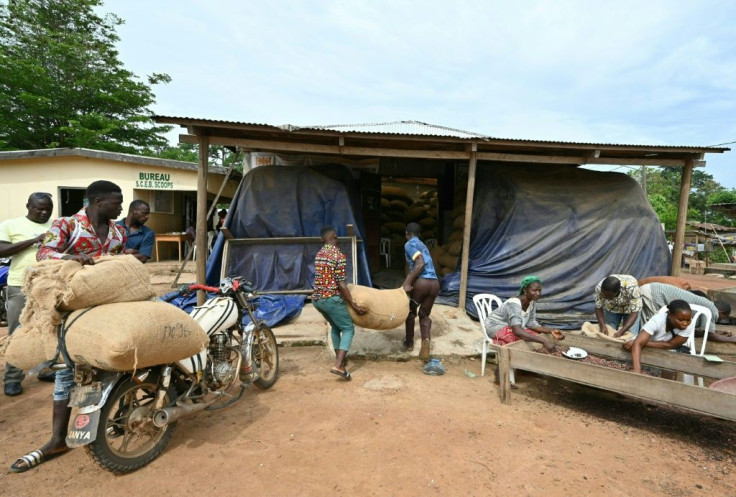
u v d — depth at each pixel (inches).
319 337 223.0
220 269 272.7
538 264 270.8
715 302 221.5
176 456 111.2
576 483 101.0
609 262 277.4
